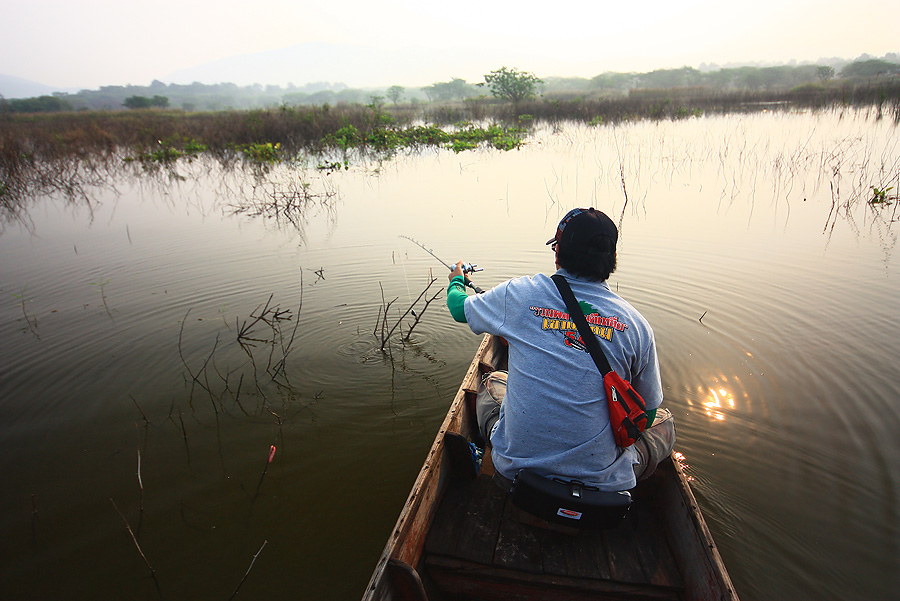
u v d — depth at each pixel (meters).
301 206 9.37
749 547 2.71
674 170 11.22
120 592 2.58
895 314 4.73
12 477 3.28
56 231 8.11
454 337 4.83
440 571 2.26
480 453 2.90
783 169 10.75
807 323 4.66
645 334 1.98
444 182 11.02
